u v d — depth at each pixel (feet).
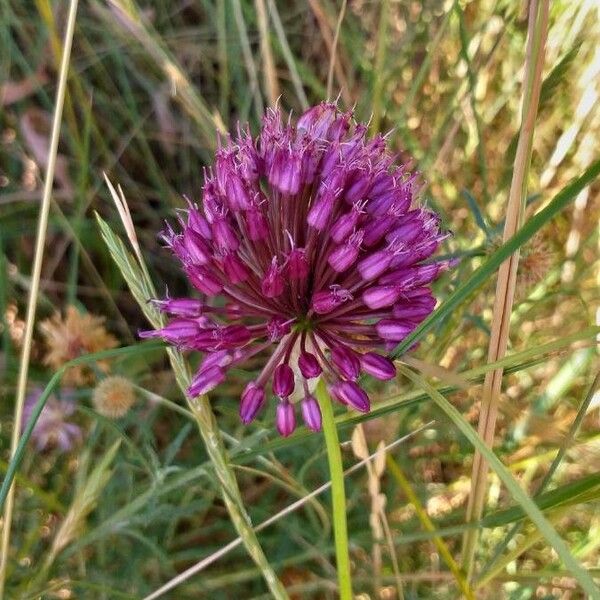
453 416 0.25
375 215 0.29
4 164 0.55
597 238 0.53
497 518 0.31
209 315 0.36
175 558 0.43
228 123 0.56
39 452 0.46
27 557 0.42
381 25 0.45
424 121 0.57
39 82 0.54
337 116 0.32
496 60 0.55
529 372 0.52
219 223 0.27
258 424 0.38
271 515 0.46
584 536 0.42
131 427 0.47
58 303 0.53
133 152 0.58
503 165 0.46
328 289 0.28
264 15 0.44
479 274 0.24
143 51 0.53
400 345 0.27
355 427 0.33
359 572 0.44
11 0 0.55
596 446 0.36
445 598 0.42
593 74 0.52
